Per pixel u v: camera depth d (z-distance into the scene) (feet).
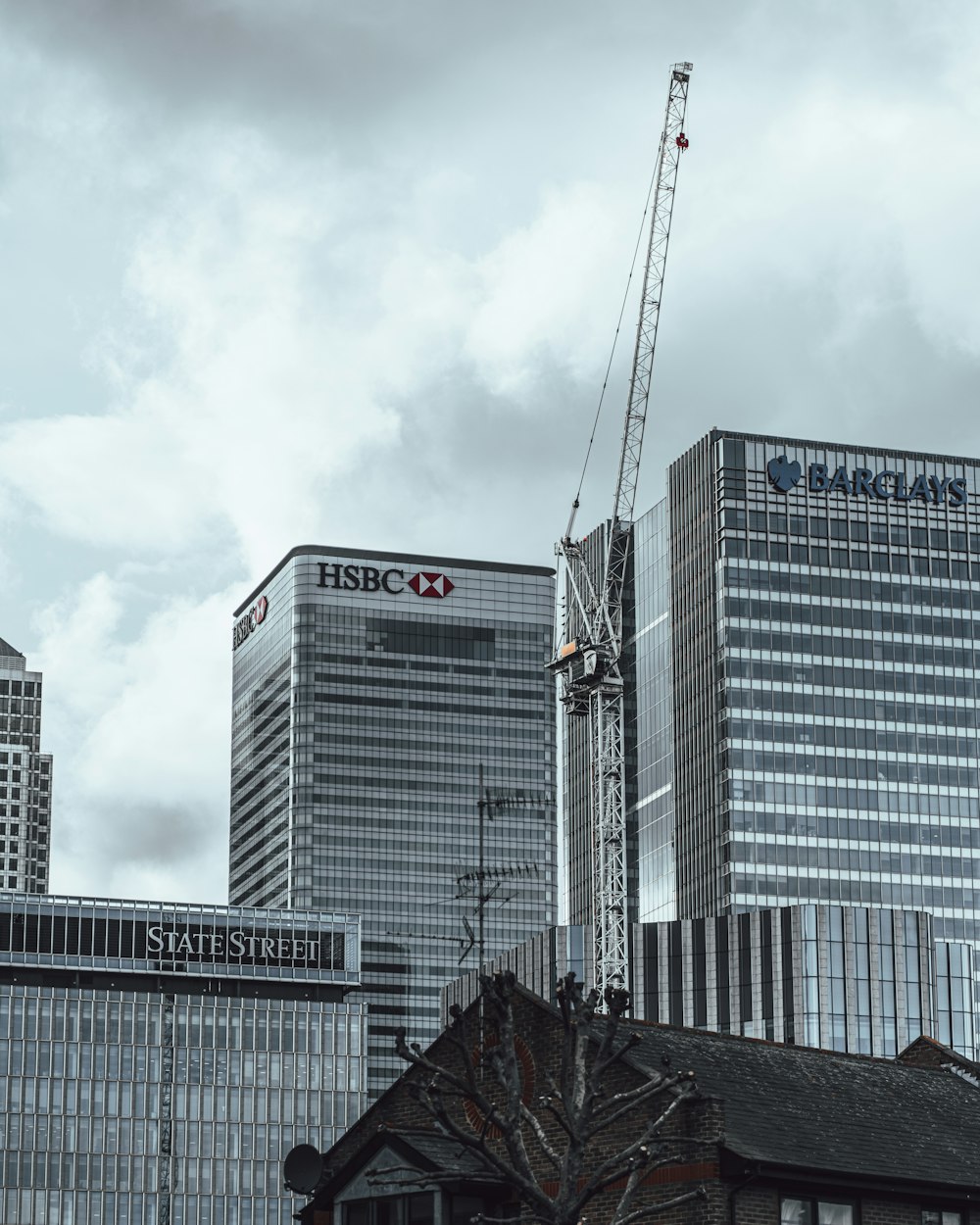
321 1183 237.04
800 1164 210.18
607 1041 165.68
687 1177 207.92
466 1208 220.23
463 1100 232.94
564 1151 217.56
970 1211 226.38
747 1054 240.73
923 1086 253.03
